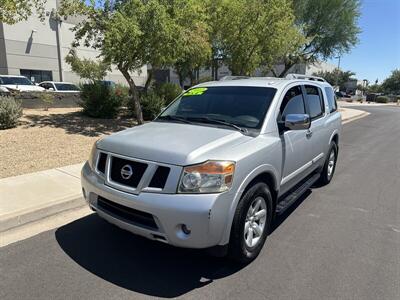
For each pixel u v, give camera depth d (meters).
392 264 3.85
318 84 6.16
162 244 4.13
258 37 16.70
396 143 12.70
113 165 3.60
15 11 10.57
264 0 16.28
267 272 3.62
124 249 4.00
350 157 9.76
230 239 3.47
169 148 3.37
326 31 28.77
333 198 6.05
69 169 6.64
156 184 3.26
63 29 35.78
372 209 5.56
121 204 3.40
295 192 5.05
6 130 9.74
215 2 16.19
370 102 62.88
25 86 21.52
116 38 10.41
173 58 12.27
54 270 3.55
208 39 14.75
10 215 4.50
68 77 36.66
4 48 31.98
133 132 4.00
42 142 8.69
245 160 3.46
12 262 3.67
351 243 4.33
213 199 3.15
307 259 3.91
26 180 5.90
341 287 3.39
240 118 4.26
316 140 5.55
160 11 10.76
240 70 17.84
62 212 4.98
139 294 3.21
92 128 11.12
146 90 15.00
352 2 28.36
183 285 3.37
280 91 4.57
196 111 4.63
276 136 4.16
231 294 3.25
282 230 4.66
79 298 3.13
